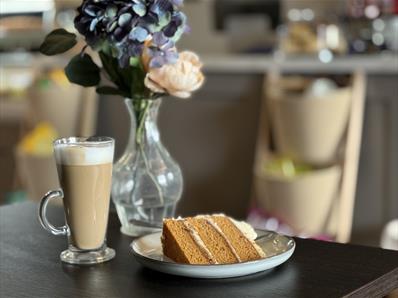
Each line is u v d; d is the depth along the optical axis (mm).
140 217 1658
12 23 5527
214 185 3920
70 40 1626
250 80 3791
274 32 5383
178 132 3982
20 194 4242
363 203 3600
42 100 4246
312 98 3434
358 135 3516
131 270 1416
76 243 1472
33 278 1390
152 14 1497
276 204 3539
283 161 3574
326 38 4012
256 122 3785
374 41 3932
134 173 1650
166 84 1554
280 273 1371
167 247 1403
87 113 4168
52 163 4164
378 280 1334
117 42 1509
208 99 3898
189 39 5641
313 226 3531
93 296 1285
